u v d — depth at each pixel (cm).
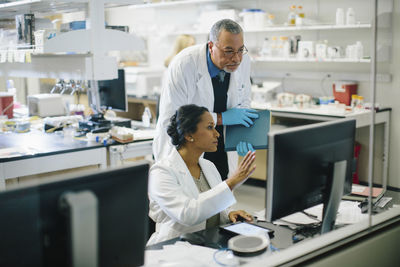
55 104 424
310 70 479
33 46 292
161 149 246
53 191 96
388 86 400
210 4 546
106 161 313
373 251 162
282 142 138
